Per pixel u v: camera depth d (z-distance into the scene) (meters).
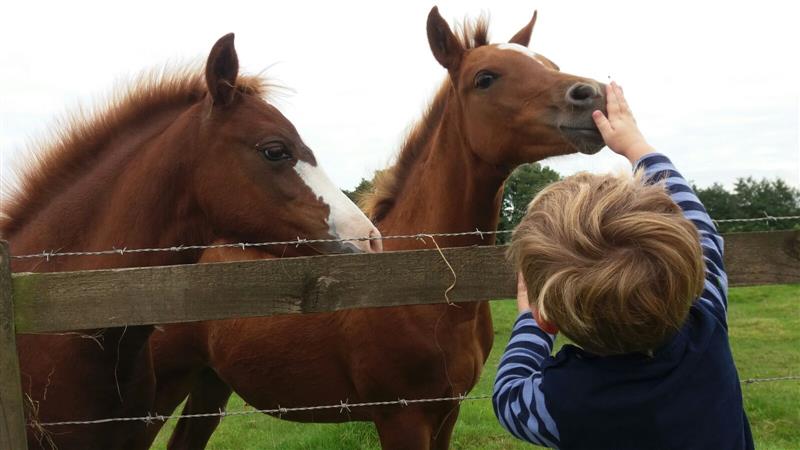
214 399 4.45
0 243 1.87
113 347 2.45
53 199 2.64
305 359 3.26
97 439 2.48
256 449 5.53
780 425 5.55
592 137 2.69
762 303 13.32
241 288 2.03
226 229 2.64
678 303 1.07
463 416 6.00
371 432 5.36
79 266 2.51
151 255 2.56
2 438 1.90
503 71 2.91
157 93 2.81
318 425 5.73
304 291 2.07
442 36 3.13
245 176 2.57
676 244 1.08
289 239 2.62
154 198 2.55
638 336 1.10
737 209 36.47
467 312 2.90
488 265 2.18
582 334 1.13
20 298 1.91
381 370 2.97
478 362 3.17
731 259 2.26
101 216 2.57
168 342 3.68
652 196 1.17
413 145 3.42
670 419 1.12
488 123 2.92
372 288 2.12
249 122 2.59
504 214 4.40
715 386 1.16
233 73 2.57
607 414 1.14
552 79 2.82
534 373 1.32
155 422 3.10
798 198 36.09
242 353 3.47
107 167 2.63
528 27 3.45
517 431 1.28
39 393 2.37
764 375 7.44
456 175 3.03
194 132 2.59
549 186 1.29
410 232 3.15
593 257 1.11
